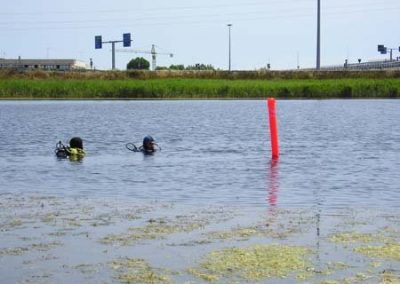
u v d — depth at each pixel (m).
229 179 20.94
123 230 13.56
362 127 44.09
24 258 11.60
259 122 49.69
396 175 21.61
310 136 37.50
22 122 50.19
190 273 10.60
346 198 17.28
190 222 14.21
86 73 113.69
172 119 53.28
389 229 13.36
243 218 14.60
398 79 100.88
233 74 114.56
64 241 12.73
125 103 82.25
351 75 110.38
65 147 28.36
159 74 115.31
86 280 10.40
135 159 26.77
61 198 17.56
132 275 10.58
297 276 10.36
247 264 10.96
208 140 35.38
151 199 17.31
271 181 20.44
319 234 12.96
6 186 19.80
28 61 176.88
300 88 92.44
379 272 10.52
